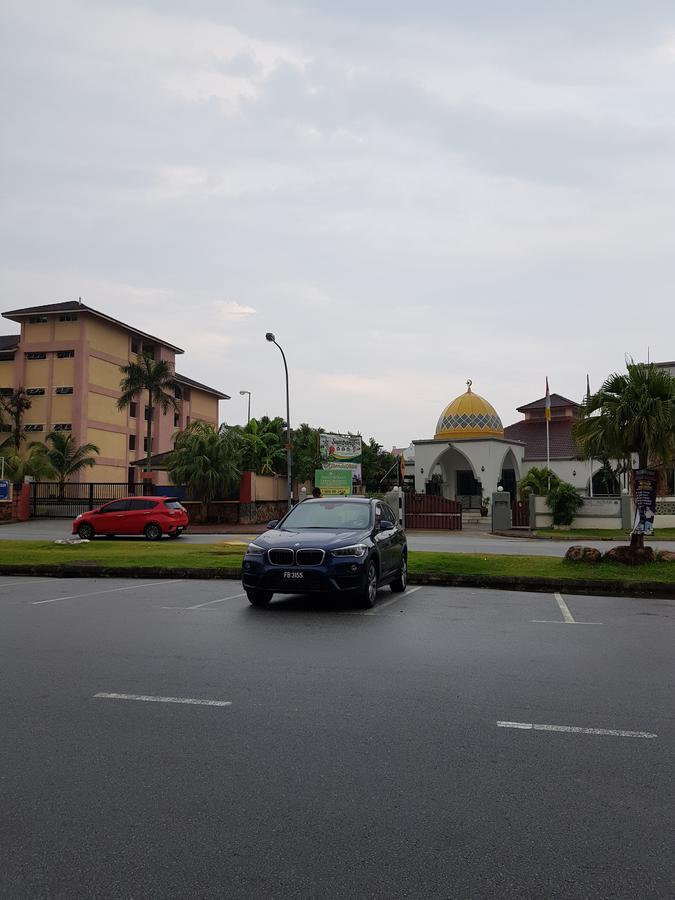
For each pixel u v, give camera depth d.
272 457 53.53
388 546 12.12
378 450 68.94
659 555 15.39
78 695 6.05
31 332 57.28
